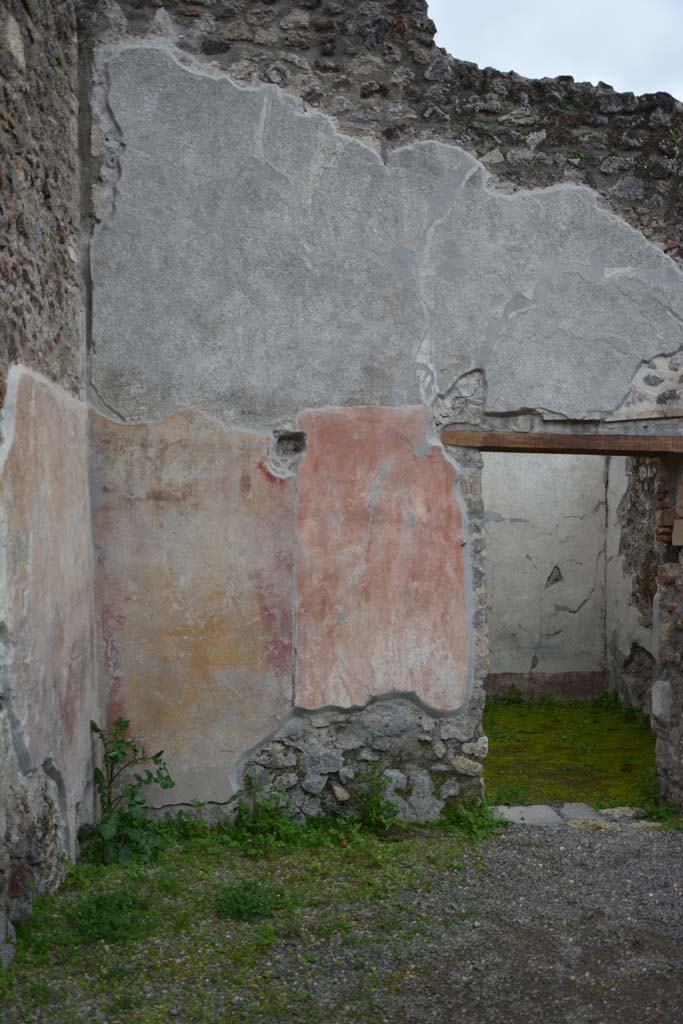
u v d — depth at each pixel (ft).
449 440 16.03
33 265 12.04
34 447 11.72
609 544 28.99
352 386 15.79
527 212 16.39
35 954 10.34
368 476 15.80
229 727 15.38
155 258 15.25
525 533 29.35
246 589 15.47
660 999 10.03
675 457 17.16
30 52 12.10
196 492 15.38
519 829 15.84
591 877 13.69
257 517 15.52
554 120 16.58
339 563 15.70
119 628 15.20
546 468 29.43
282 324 15.61
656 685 17.66
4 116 10.85
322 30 15.87
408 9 16.12
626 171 16.78
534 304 16.37
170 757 15.24
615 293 16.65
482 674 16.14
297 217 15.66
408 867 13.83
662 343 16.80
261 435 15.53
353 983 10.27
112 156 15.16
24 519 11.14
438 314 16.06
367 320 15.84
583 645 29.37
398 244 15.96
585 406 16.48
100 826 13.61
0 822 10.17
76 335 14.58
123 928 11.14
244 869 13.57
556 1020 9.59
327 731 15.65
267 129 15.56
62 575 12.98
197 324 15.38
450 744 15.98
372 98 15.94
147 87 15.23
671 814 16.88
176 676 15.29
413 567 15.90
